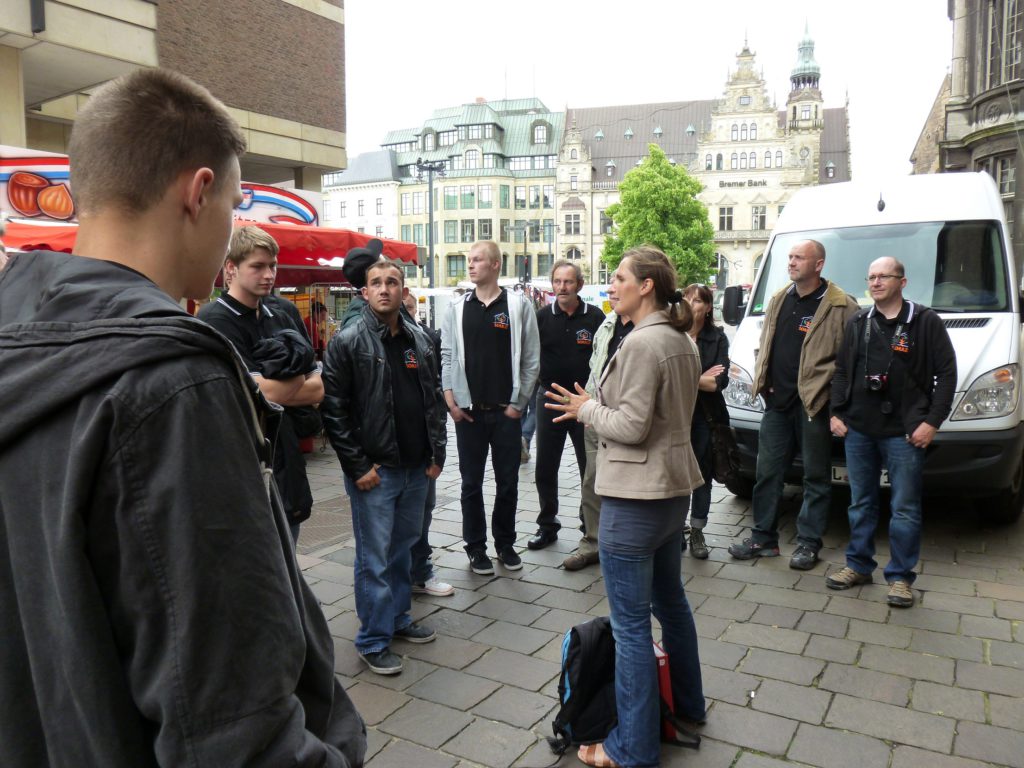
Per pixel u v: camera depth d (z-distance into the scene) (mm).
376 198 83875
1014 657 3332
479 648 3473
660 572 2666
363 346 3258
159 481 781
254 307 3107
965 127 23328
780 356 4617
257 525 852
